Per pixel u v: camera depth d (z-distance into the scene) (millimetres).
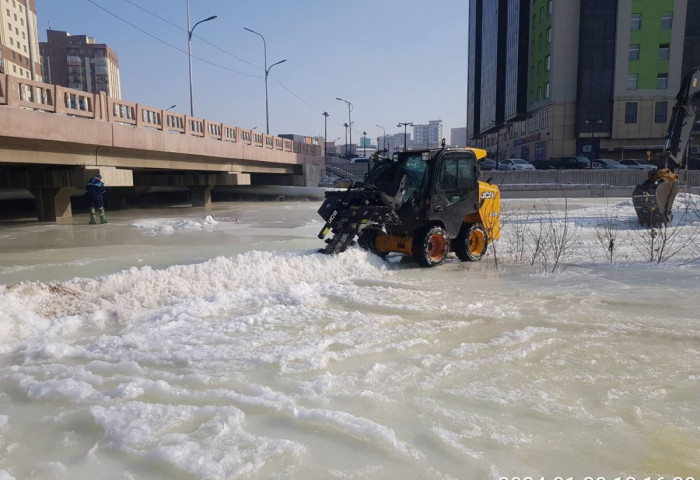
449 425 3248
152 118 20750
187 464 2803
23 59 93188
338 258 8281
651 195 14320
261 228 16203
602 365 4266
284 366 4227
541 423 3277
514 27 59500
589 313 5816
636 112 46531
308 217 20406
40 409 3529
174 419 3301
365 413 3418
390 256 9898
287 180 38438
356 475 2727
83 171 18406
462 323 5434
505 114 65375
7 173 18781
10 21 88375
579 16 47094
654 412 3430
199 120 23828
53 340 5023
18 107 14797
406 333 5098
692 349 4645
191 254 10883
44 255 10844
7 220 19875
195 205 28469
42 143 16297
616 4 45375
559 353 4547
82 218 20578
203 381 3926
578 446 3012
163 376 4039
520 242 11633
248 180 29344
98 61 129000
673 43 45344
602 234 12883
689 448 2988
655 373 4098
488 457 2895
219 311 6000
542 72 51594
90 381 3965
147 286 6461
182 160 23812
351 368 4211
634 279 7730
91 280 6590
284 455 2904
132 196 31219
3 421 3334
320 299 6504
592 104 46906
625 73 46062
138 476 2744
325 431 3162
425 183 8789
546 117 50094
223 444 3002
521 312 5887
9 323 5180
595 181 33219
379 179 9273
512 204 26359
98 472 2785
